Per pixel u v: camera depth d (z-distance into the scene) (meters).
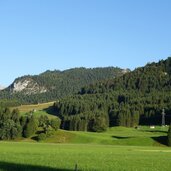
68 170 55.66
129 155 97.31
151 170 60.38
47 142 181.38
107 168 60.25
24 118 195.25
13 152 92.94
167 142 167.25
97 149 125.38
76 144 163.50
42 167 58.16
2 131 191.38
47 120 199.25
